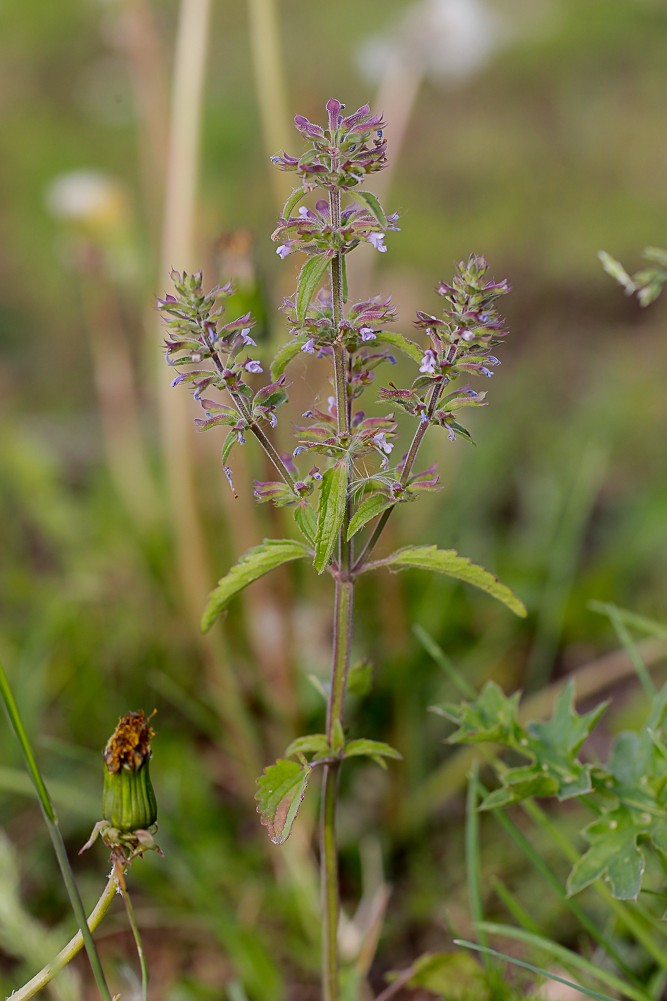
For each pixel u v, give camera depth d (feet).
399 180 5.48
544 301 4.63
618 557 3.19
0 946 2.41
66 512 3.28
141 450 3.48
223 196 5.10
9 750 2.65
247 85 6.28
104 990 1.98
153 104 2.84
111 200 3.21
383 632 2.70
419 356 1.97
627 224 4.92
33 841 2.58
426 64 3.19
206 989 2.40
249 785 2.62
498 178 5.37
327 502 1.95
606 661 2.77
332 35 6.74
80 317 4.82
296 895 2.45
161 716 2.87
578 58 6.50
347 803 2.61
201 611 2.68
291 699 2.57
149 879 2.51
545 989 2.27
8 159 5.99
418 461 3.25
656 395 3.96
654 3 6.95
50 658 2.91
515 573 3.15
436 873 2.55
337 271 1.95
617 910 2.17
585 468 3.03
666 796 2.10
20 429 3.97
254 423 1.99
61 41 7.54
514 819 2.59
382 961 2.46
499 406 3.90
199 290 1.95
